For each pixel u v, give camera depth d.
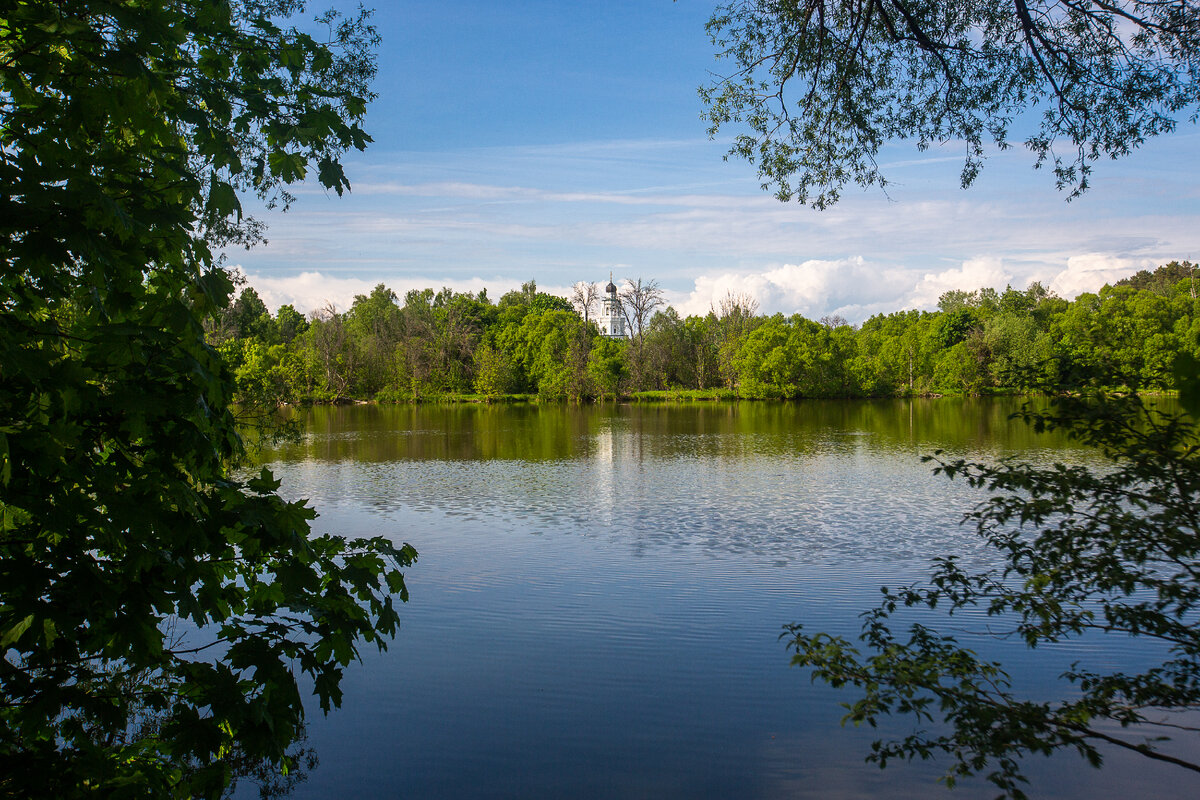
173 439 2.55
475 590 10.99
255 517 2.67
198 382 2.62
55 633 2.48
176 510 2.63
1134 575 3.53
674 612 9.95
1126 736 6.61
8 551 2.43
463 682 7.87
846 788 5.96
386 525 15.71
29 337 2.32
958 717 3.68
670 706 7.34
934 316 87.62
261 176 3.06
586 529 15.18
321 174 3.13
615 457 27.33
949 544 13.43
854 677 3.98
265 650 2.79
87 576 2.40
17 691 2.52
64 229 2.17
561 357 74.69
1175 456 3.38
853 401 69.50
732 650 8.66
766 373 71.38
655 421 46.44
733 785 5.96
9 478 2.00
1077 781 5.95
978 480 3.94
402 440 34.44
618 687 7.75
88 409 2.38
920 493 18.77
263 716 2.65
